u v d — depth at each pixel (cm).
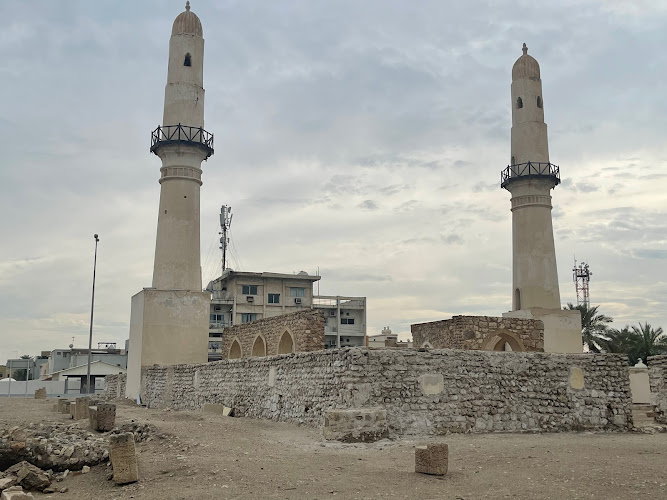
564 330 4025
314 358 2131
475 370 2089
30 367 9675
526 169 4266
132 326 4325
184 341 4069
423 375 1998
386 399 1930
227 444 1652
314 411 2081
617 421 2236
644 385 2972
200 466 1363
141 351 3978
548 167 4297
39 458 1438
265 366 2489
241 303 7594
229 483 1235
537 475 1284
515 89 4447
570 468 1345
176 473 1339
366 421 1783
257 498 1127
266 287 7725
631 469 1334
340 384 1950
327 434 1761
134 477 1316
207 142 4325
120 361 7956
